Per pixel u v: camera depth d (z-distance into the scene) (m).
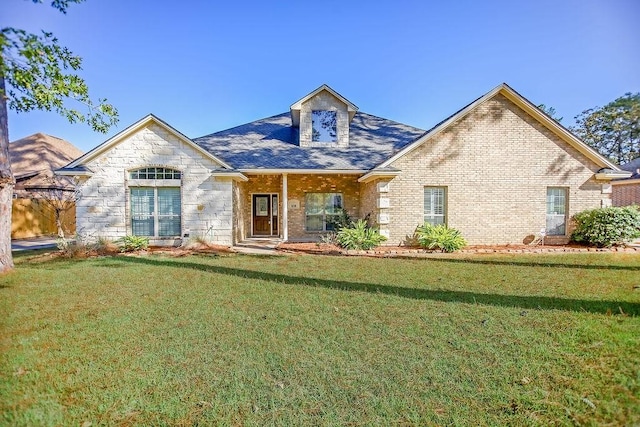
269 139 17.50
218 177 14.07
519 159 13.91
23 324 5.13
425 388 3.34
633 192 20.95
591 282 7.62
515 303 6.04
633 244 14.01
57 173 13.20
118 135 13.52
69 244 12.62
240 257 11.74
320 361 3.91
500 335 4.59
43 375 3.62
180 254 12.34
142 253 12.55
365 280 8.05
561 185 13.95
